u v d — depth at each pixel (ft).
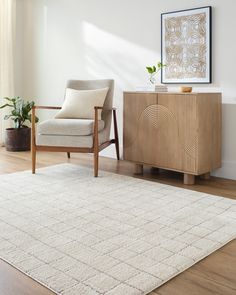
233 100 11.03
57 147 11.29
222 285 5.18
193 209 8.25
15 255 5.99
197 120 10.11
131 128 11.66
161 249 6.24
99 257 5.93
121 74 13.84
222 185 10.46
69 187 10.00
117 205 8.52
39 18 16.65
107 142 12.42
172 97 10.55
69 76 15.71
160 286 5.15
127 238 6.68
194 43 11.60
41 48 16.75
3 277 5.36
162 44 12.37
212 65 11.35
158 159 11.09
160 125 10.91
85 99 12.22
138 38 13.16
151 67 12.89
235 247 6.41
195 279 5.34
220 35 11.10
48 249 6.22
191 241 6.57
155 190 9.79
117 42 13.82
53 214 7.90
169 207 8.39
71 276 5.34
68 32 15.52
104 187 10.03
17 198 9.00
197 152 10.21
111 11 13.88
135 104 11.49
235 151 11.14
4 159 13.79
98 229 7.09
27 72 17.56
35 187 9.97
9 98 17.03
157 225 7.30
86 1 14.69
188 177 10.52
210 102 10.53
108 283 5.15
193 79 11.76
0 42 16.65
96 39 14.51
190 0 11.64
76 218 7.67
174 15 11.97
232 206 8.47
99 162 13.42
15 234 6.82
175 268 5.58
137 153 11.59
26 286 5.12
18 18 17.30
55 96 16.42
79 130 11.02
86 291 4.94
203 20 11.32
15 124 15.78
